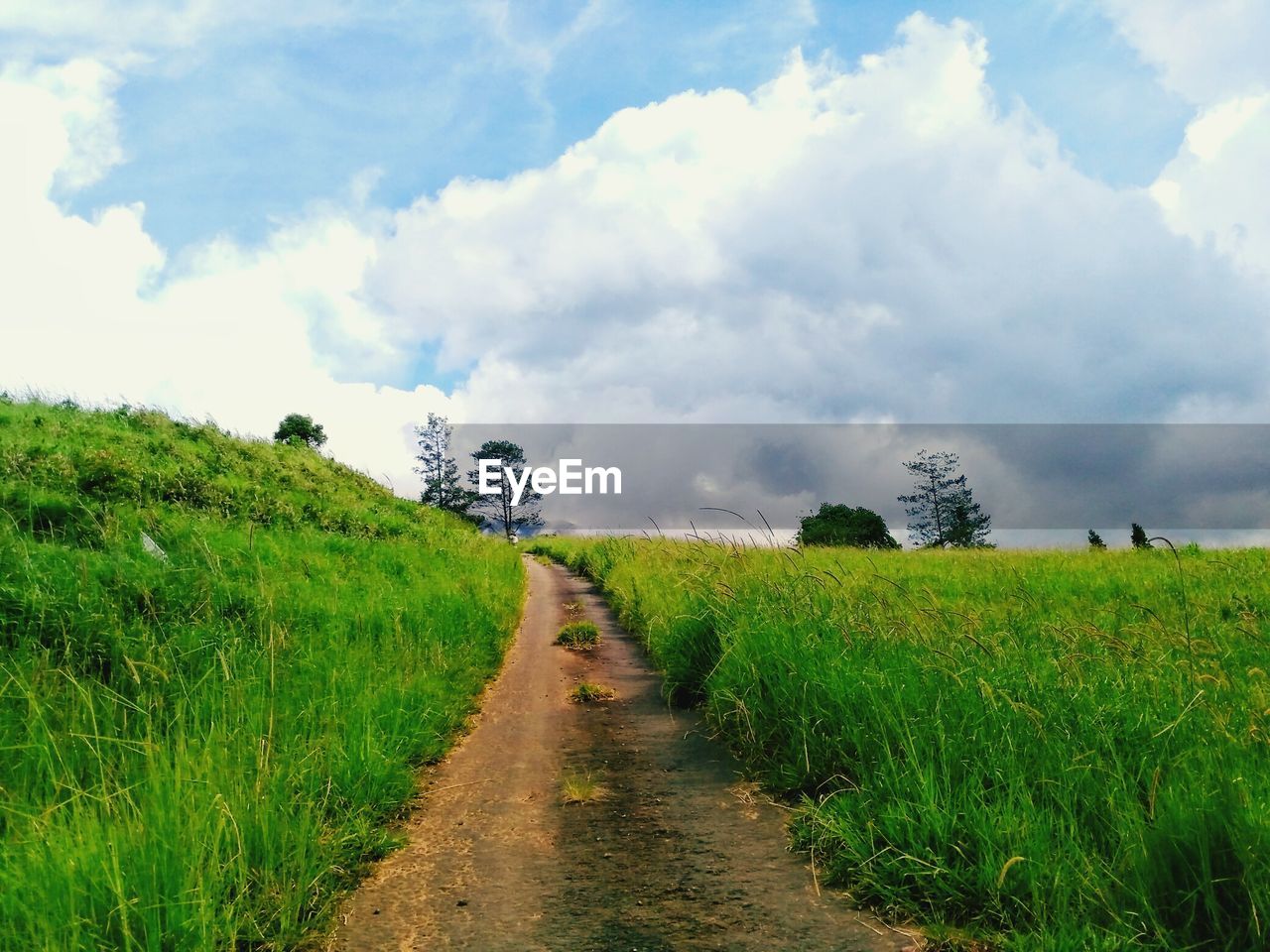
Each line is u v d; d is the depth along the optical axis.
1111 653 4.80
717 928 2.86
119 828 3.02
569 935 2.85
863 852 3.22
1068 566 13.51
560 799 4.38
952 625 5.46
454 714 6.16
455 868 3.52
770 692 5.13
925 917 2.83
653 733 5.72
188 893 2.71
